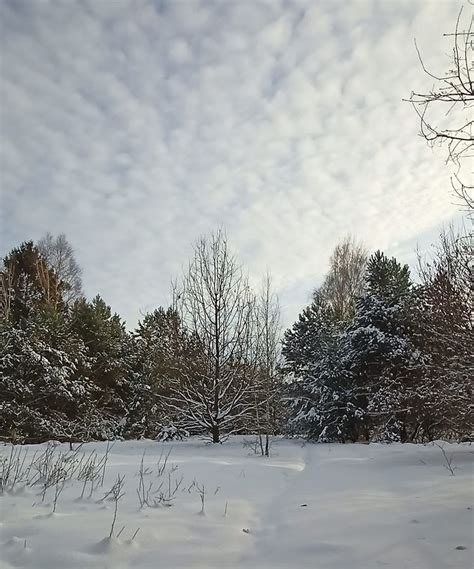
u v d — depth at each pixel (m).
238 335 17.70
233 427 18.52
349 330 19.86
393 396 16.19
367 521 4.57
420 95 4.96
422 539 3.85
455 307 10.88
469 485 6.30
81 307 26.67
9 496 5.36
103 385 25.66
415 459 9.76
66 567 3.32
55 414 20.92
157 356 22.20
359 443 16.86
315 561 3.49
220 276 18.12
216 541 4.06
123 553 3.62
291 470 9.05
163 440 18.00
